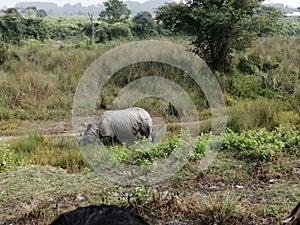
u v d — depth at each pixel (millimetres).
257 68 16797
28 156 8555
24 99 14211
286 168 6789
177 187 6340
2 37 22438
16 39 23094
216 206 5230
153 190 5891
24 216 5395
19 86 14711
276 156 7258
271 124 10797
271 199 5715
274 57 17875
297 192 5891
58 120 12938
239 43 16453
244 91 14781
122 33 23719
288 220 4848
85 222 1930
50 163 8125
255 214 5234
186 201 5539
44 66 17094
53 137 10320
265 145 7586
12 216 5430
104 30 24000
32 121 12898
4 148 8250
